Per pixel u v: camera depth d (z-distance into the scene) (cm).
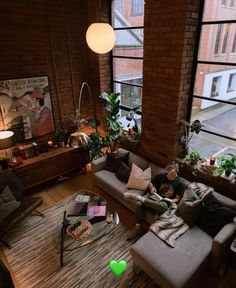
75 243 263
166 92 327
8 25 349
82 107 487
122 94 460
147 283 244
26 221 330
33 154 393
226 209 252
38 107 414
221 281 245
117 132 423
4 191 305
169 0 284
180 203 277
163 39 307
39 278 252
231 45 269
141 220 303
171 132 339
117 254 277
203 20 289
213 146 327
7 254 280
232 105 289
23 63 379
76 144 418
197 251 231
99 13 389
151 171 351
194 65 311
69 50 432
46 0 377
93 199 319
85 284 245
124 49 422
